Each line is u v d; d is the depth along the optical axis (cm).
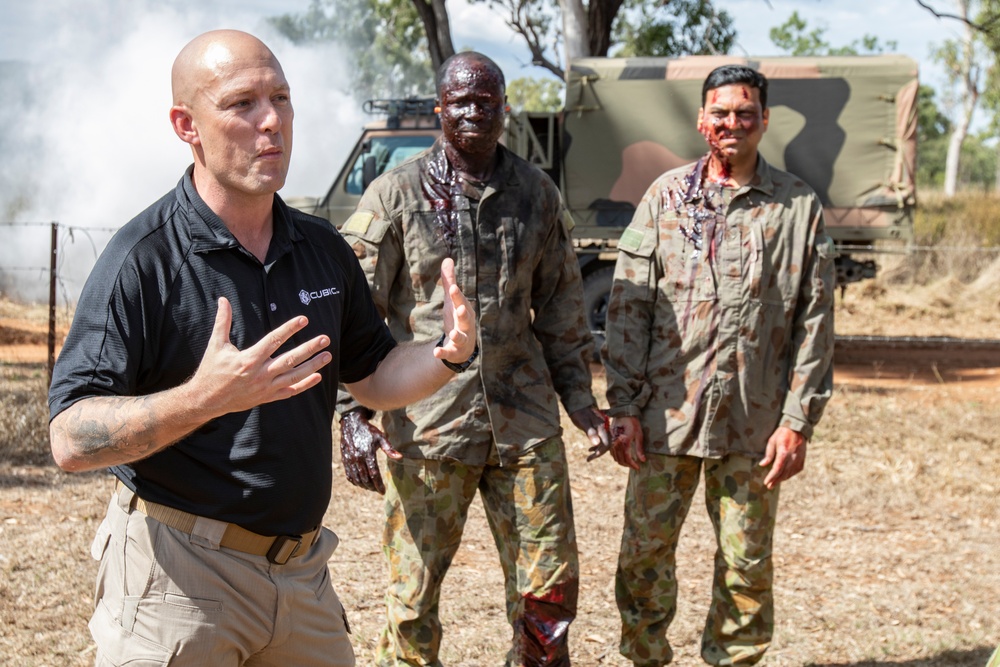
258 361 157
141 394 188
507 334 285
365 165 920
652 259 310
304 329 199
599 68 1028
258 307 192
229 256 191
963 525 529
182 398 160
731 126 297
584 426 296
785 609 407
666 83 1018
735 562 307
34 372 813
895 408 803
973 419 776
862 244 1081
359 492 548
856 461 645
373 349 227
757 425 302
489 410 282
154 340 184
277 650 201
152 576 188
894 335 1286
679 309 305
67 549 439
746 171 307
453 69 279
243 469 189
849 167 1006
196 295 187
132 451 165
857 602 415
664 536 312
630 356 311
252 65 185
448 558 294
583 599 414
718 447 300
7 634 356
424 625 294
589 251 1029
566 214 302
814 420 304
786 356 309
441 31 1527
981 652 366
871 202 1005
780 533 508
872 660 359
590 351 304
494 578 434
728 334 299
